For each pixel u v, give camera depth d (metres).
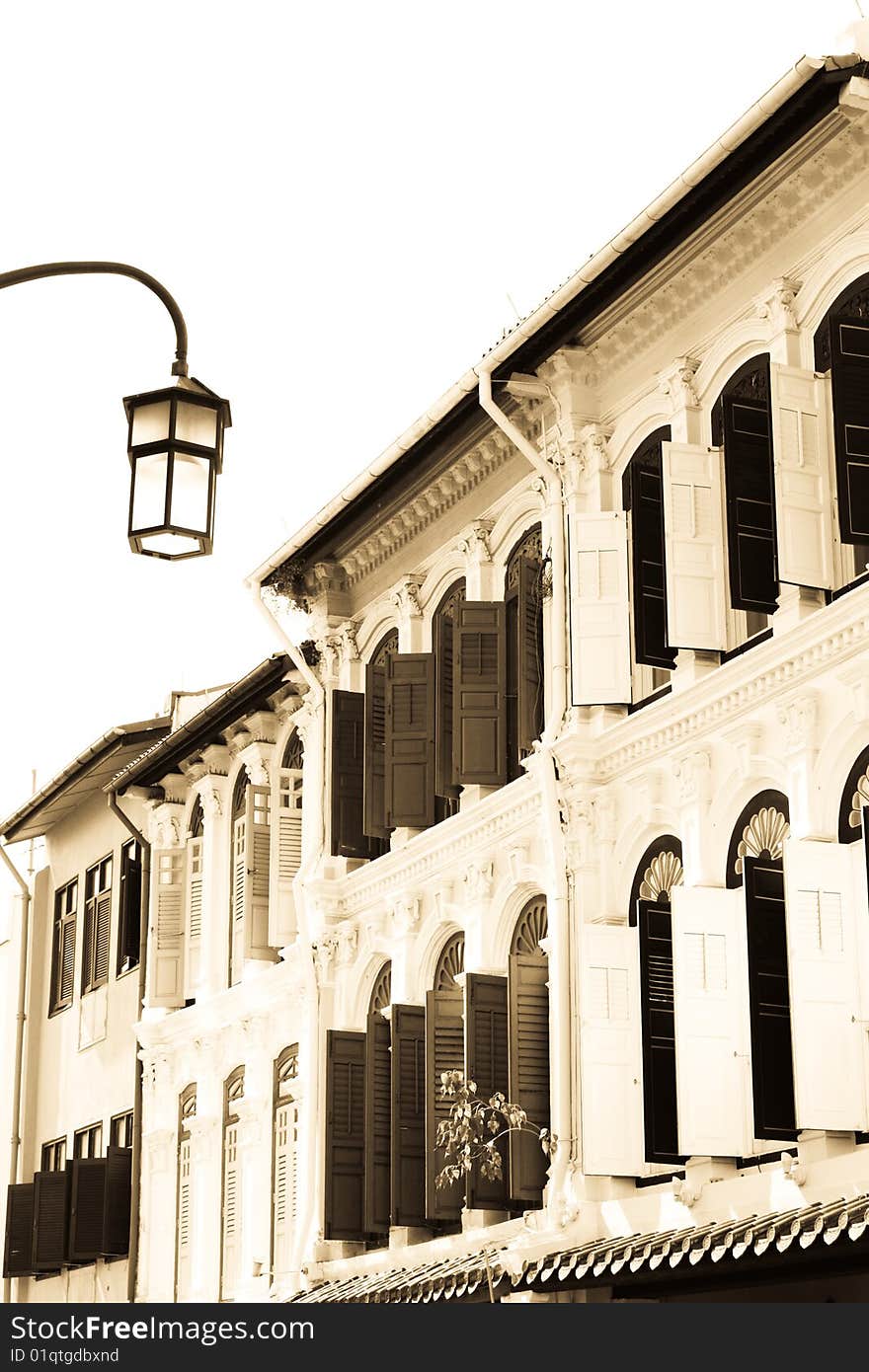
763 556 15.39
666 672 17.38
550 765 17.53
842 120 14.79
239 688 24.33
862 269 15.17
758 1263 13.66
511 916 18.86
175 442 9.88
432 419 19.06
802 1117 13.68
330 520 21.48
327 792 22.11
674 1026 15.23
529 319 17.38
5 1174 31.94
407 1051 19.73
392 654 20.64
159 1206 26.45
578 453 18.08
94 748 28.48
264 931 23.75
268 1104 23.72
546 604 18.45
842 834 14.62
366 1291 18.45
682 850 16.20
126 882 29.39
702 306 16.83
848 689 14.62
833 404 14.34
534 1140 17.48
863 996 13.99
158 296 10.09
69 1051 30.78
